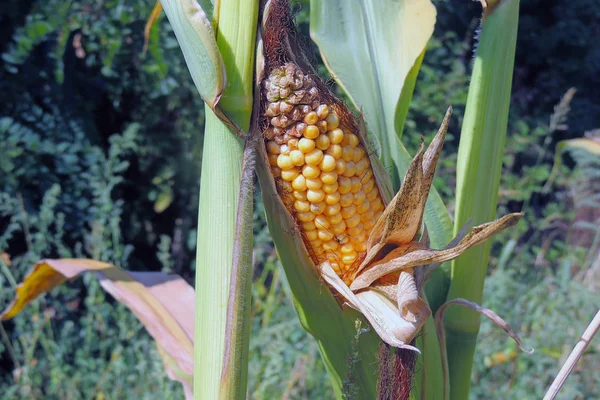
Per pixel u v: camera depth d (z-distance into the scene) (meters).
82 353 1.23
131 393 1.12
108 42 1.60
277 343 1.06
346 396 0.51
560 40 2.45
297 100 0.46
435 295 0.59
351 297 0.49
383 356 0.49
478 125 0.56
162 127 1.79
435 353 0.53
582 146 0.85
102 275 0.71
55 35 1.60
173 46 1.63
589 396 1.10
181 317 0.68
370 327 0.52
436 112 1.94
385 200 0.50
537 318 1.23
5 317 0.79
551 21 2.50
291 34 0.49
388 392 0.49
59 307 1.37
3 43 1.63
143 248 1.84
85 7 1.61
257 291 1.33
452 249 0.48
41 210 1.36
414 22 0.61
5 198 1.37
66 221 1.55
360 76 0.61
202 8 0.48
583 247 1.81
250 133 0.46
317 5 0.62
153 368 1.16
